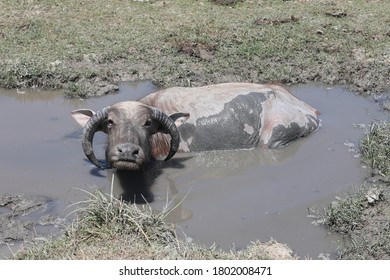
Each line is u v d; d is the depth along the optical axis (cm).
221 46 928
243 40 939
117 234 586
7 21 979
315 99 824
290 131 734
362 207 629
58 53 904
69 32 957
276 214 629
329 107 805
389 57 911
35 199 645
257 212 632
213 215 629
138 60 898
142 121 670
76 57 894
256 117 736
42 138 738
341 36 962
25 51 906
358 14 1031
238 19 1003
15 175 677
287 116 738
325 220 616
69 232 592
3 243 598
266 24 986
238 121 731
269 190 662
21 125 763
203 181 678
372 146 704
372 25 995
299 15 1020
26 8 1021
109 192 658
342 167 692
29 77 848
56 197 650
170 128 682
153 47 924
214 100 737
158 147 711
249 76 866
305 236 605
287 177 681
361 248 588
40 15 1003
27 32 952
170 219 624
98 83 845
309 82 868
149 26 980
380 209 627
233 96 740
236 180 679
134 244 578
